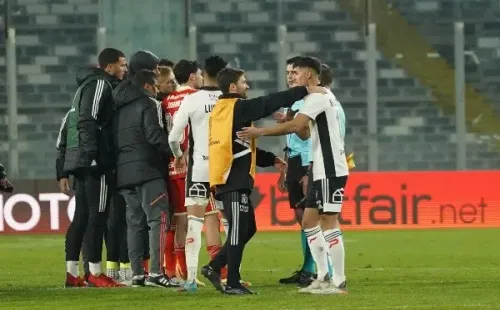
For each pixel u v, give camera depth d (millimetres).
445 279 35844
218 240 32500
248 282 34844
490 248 53125
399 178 67062
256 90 86062
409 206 67125
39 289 32094
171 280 33281
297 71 28391
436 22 89125
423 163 83000
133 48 80812
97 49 80625
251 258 48000
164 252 32938
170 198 34312
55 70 85625
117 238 34688
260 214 66438
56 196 66000
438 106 86812
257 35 87188
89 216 32875
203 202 29984
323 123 27844
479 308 24812
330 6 88062
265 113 27609
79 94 32344
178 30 81062
